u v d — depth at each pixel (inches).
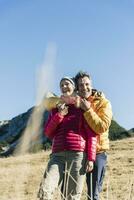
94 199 229.3
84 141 207.5
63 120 206.1
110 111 215.6
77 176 204.1
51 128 203.8
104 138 236.1
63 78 202.8
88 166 207.2
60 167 204.1
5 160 661.3
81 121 206.4
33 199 232.1
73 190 203.0
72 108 208.2
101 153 234.2
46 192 190.4
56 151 206.1
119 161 858.8
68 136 204.8
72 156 204.1
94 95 223.3
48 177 196.7
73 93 202.8
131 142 1233.4
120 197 206.2
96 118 204.7
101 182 234.4
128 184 143.3
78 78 226.1
